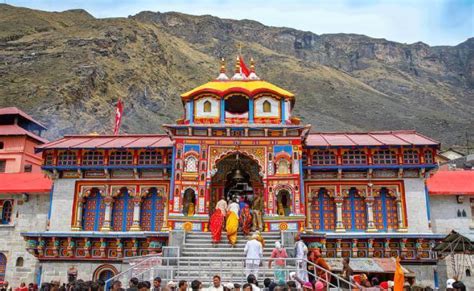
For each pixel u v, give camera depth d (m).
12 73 101.06
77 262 28.55
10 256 31.30
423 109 165.75
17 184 32.78
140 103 119.19
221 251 23.98
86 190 30.19
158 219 29.80
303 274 19.62
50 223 29.58
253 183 29.88
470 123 142.75
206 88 28.27
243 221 25.66
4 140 49.56
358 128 126.19
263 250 24.00
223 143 27.31
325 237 26.55
